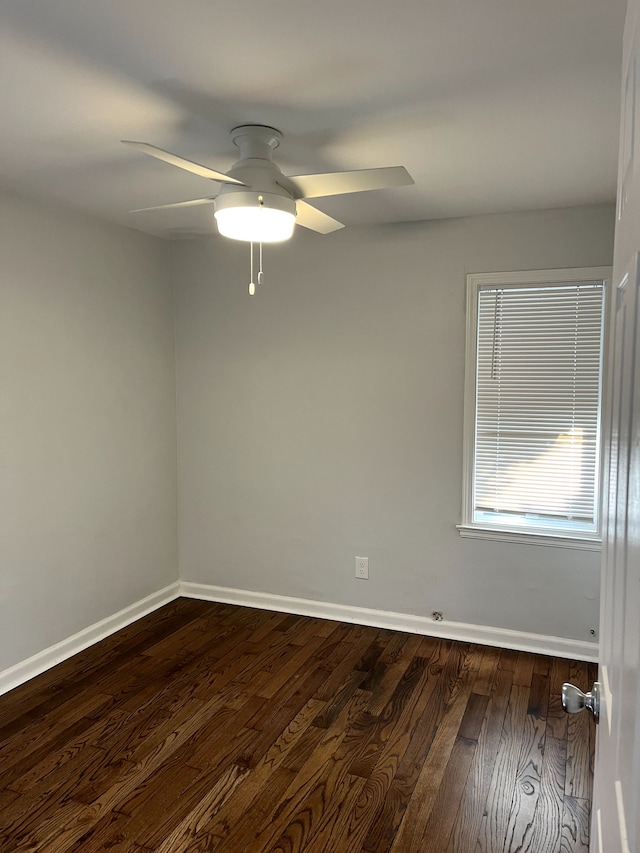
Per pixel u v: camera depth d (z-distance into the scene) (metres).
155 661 3.36
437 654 3.44
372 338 3.67
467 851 2.05
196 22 1.49
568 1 1.40
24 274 3.04
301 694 3.02
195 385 4.16
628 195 0.92
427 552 3.67
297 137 2.23
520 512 3.50
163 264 4.04
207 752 2.56
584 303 3.26
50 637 3.29
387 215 3.38
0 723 2.75
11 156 2.44
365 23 1.50
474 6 1.42
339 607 3.91
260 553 4.09
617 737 0.87
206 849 2.05
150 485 4.01
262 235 2.28
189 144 2.31
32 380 3.11
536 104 1.96
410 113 2.03
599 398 3.27
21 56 1.66
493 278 3.39
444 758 2.52
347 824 2.17
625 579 0.83
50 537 3.26
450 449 3.57
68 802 2.26
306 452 3.90
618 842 0.80
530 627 3.49
